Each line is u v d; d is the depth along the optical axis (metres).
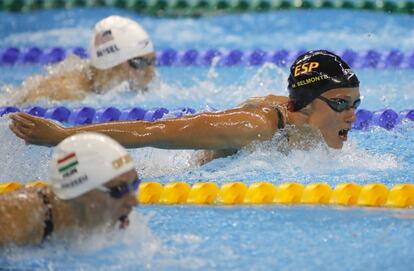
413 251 10.50
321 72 14.26
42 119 13.47
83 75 21.55
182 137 13.74
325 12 31.97
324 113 14.37
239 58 25.38
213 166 14.89
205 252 10.52
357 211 12.44
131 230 11.16
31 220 10.39
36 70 24.97
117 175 10.30
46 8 33.75
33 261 10.19
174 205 12.88
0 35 29.62
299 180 13.91
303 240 10.99
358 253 10.45
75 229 10.62
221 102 20.45
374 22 30.16
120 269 9.93
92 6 34.00
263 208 12.62
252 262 10.13
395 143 16.83
